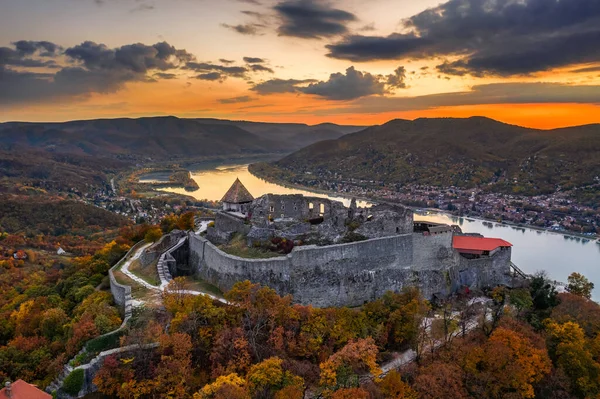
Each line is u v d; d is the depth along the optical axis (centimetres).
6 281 16188
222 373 6219
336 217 9750
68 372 6362
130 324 7056
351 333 7325
